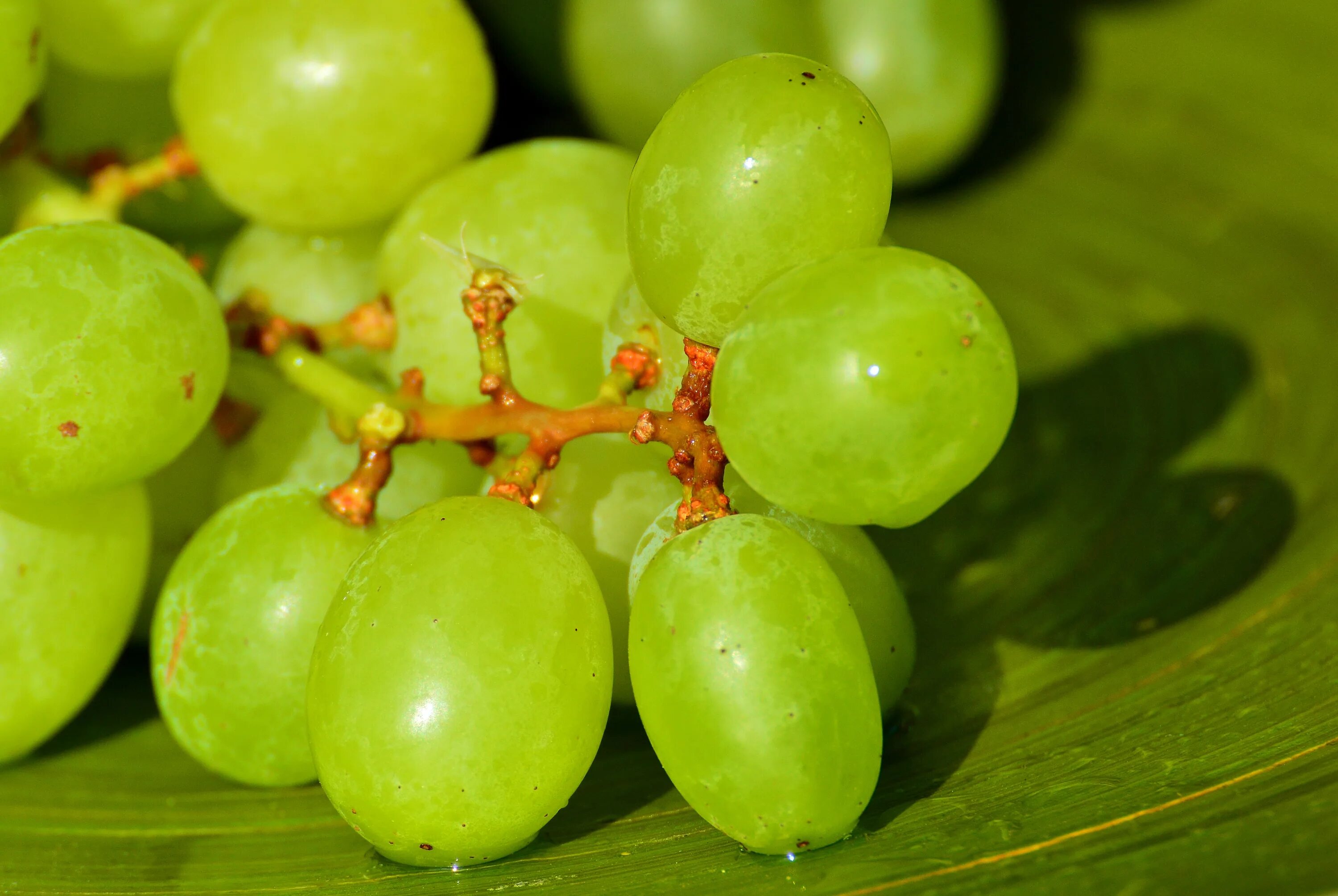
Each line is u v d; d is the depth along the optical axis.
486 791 0.29
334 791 0.29
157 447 0.31
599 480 0.31
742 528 0.29
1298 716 0.30
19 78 0.32
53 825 0.31
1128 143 0.44
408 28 0.32
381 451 0.31
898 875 0.29
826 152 0.29
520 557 0.29
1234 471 0.34
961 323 0.28
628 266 0.32
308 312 0.34
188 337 0.30
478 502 0.30
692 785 0.29
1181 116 0.44
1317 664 0.31
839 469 0.29
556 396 0.32
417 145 0.33
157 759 0.32
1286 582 0.32
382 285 0.32
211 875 0.30
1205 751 0.30
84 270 0.30
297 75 0.32
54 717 0.32
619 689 0.31
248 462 0.33
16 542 0.31
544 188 0.32
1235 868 0.28
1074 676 0.31
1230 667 0.31
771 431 0.29
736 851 0.30
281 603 0.31
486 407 0.30
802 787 0.29
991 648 0.32
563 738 0.29
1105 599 0.33
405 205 0.33
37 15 0.32
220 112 0.32
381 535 0.30
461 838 0.29
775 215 0.29
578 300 0.32
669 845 0.30
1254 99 0.44
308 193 0.33
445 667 0.29
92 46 0.34
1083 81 0.46
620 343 0.31
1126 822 0.29
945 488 0.29
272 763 0.31
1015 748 0.30
